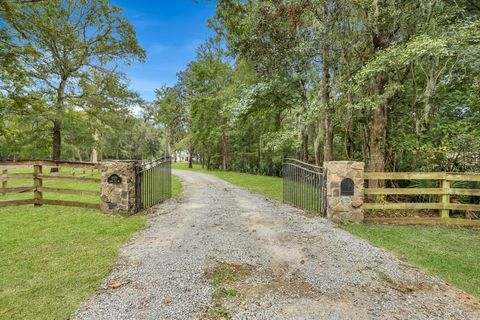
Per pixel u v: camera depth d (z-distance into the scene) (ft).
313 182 20.38
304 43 26.78
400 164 23.90
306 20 25.88
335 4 22.04
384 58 18.17
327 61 25.71
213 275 9.82
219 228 15.87
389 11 19.95
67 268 10.23
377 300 8.27
